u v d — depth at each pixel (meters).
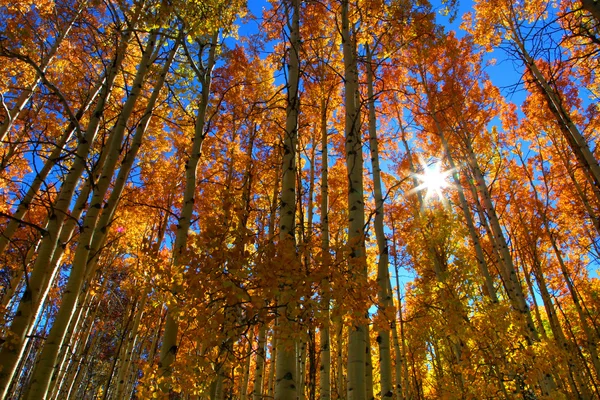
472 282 7.94
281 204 3.49
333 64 7.81
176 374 3.12
